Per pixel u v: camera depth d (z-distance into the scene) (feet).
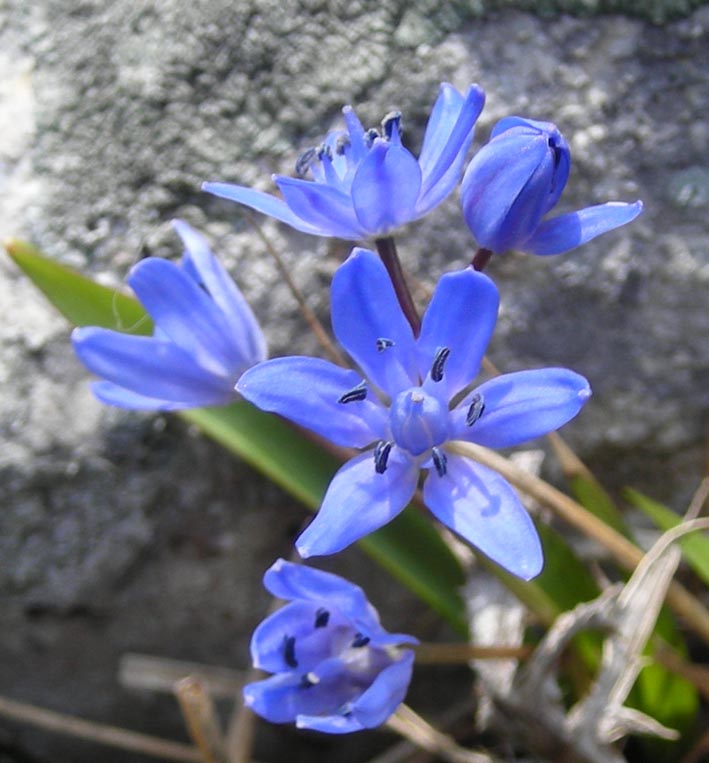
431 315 0.20
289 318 0.29
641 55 0.29
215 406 0.25
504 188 0.20
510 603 0.27
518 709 0.25
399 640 0.21
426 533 0.27
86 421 0.29
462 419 0.20
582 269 0.29
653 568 0.25
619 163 0.29
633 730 0.25
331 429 0.20
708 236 0.29
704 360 0.29
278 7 0.29
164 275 0.22
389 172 0.20
